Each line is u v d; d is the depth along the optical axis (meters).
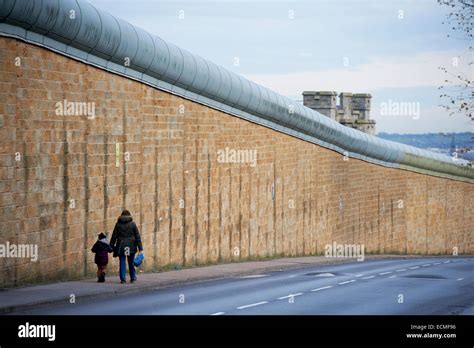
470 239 85.94
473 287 26.89
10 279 23.23
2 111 22.84
